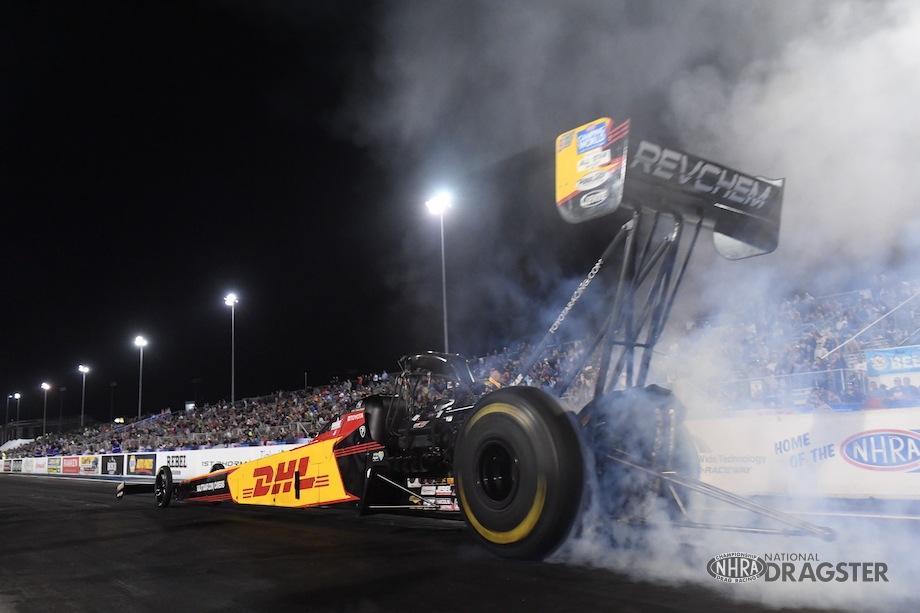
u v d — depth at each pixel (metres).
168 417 35.03
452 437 5.95
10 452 48.62
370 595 4.51
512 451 4.35
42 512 11.23
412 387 6.68
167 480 10.45
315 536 7.16
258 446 17.06
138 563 6.01
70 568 5.92
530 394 4.38
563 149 4.54
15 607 4.60
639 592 4.32
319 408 22.72
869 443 6.84
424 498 6.36
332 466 7.24
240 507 10.50
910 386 9.51
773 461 7.39
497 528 4.41
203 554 6.32
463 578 4.87
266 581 5.05
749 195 4.55
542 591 4.42
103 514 10.34
